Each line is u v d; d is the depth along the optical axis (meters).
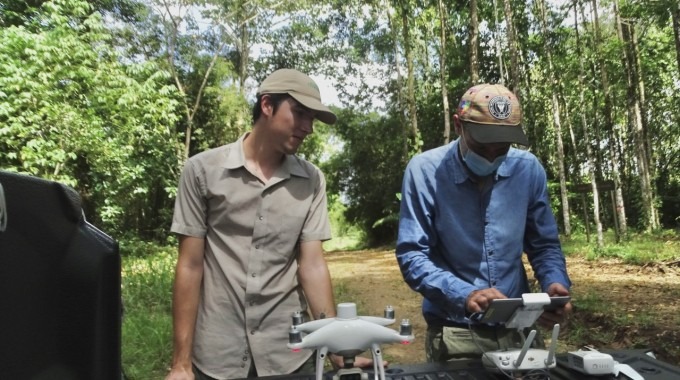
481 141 1.74
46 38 9.49
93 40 11.11
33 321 0.78
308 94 1.89
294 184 2.04
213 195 1.96
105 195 11.56
